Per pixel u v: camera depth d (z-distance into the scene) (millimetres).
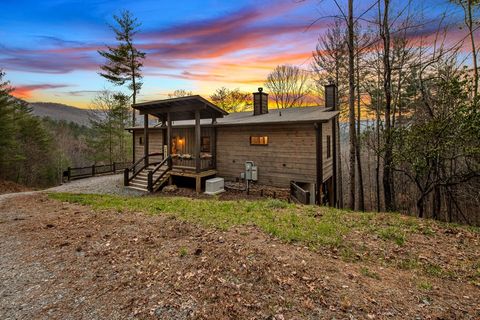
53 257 3859
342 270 3152
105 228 5023
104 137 27141
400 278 2988
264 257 3424
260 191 10641
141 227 4980
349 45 9164
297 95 28641
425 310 2340
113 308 2609
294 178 10703
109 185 12883
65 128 44375
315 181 10180
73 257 3836
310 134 10266
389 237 4312
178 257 3621
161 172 12320
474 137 6402
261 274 3037
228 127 12562
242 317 2363
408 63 12383
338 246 3924
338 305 2439
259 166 11625
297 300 2555
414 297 2564
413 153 7629
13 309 2635
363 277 2990
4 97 17281
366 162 23531
